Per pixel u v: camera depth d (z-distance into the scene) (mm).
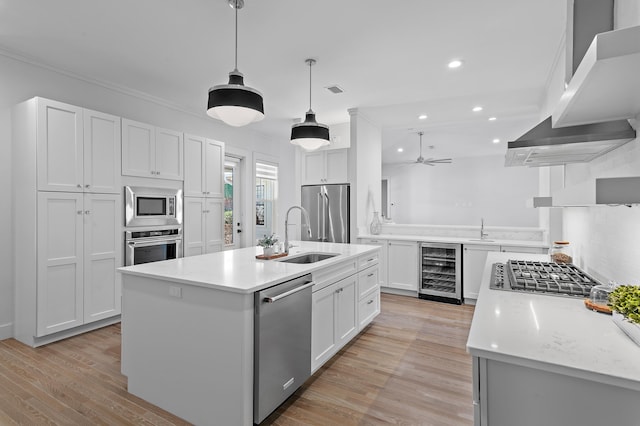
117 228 3363
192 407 1858
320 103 4316
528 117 4938
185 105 4445
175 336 1927
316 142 3188
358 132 4684
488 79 3525
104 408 1981
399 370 2457
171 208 3893
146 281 2055
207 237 4375
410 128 5676
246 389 1699
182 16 2404
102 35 2672
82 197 3078
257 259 2582
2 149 2926
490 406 999
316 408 1990
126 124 3461
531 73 3367
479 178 8594
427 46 2832
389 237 4656
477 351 987
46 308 2830
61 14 2377
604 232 1784
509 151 1726
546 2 2225
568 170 2506
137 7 2293
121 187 3410
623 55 685
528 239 4348
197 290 1840
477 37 2688
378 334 3166
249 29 2578
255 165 5832
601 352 954
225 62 3148
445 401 2062
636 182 838
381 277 4719
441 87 3746
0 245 2922
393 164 9633
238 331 1702
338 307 2604
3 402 2035
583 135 1440
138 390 2086
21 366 2482
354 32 2619
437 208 9070
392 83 3643
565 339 1049
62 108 2941
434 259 4438
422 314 3771
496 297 1537
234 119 2381
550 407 928
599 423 879
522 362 929
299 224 5629
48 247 2842
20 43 2805
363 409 1981
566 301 1467
